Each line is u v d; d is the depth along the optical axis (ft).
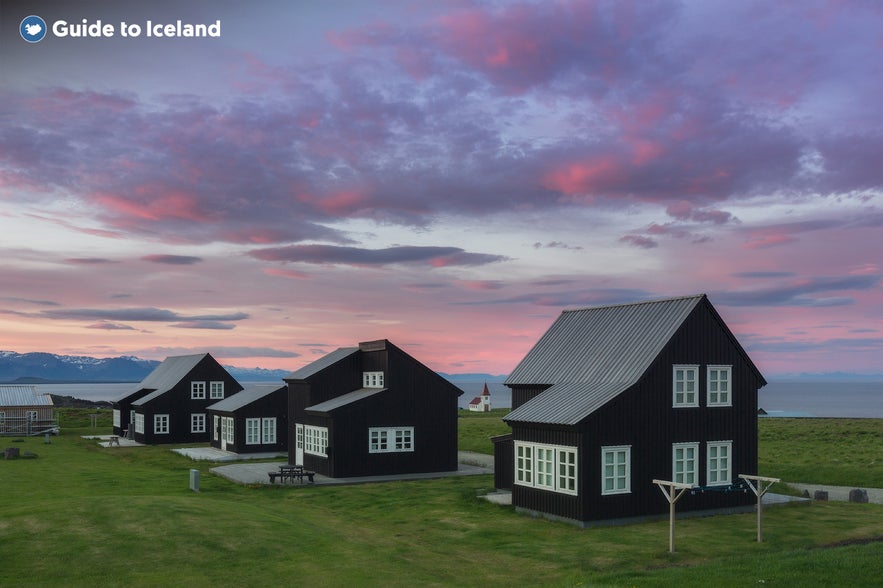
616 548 83.71
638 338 111.55
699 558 79.10
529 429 105.70
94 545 79.41
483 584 70.23
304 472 150.41
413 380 152.87
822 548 83.15
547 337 131.03
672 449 104.32
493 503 112.88
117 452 201.16
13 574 70.44
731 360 111.96
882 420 342.85
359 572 73.87
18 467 158.81
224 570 73.20
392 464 148.97
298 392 165.89
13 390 263.29
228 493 126.52
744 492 109.40
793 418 372.17
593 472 96.89
